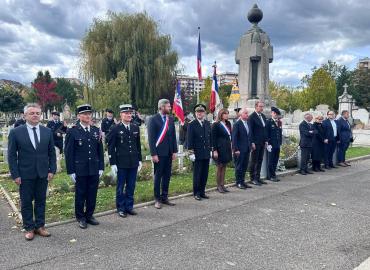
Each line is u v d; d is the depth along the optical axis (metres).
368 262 4.31
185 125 12.36
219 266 4.27
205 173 7.62
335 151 12.17
